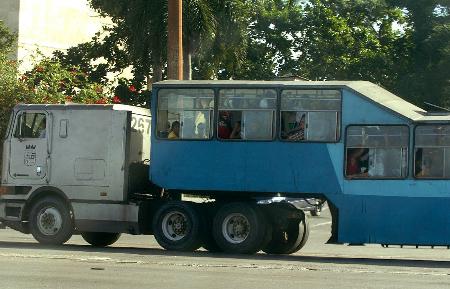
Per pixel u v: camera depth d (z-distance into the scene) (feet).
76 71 132.87
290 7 231.71
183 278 48.98
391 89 215.31
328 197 68.95
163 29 126.11
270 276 51.42
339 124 69.00
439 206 67.10
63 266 53.98
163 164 72.08
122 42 183.93
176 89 72.23
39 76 116.57
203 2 124.88
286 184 69.72
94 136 73.26
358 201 68.39
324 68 223.10
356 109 68.74
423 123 67.51
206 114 71.51
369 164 68.33
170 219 71.51
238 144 70.74
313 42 226.79
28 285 44.14
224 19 127.95
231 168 70.85
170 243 71.05
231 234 70.18
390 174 67.97
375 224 68.08
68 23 246.47
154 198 74.64
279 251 74.49
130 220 72.28
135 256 63.62
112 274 50.11
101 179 72.90
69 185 73.51
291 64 226.38
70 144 73.77
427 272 57.16
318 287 46.24
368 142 68.39
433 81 207.21
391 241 67.77
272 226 71.46
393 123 67.97
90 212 73.00
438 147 67.26
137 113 74.02
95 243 79.20
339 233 68.54
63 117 74.13
